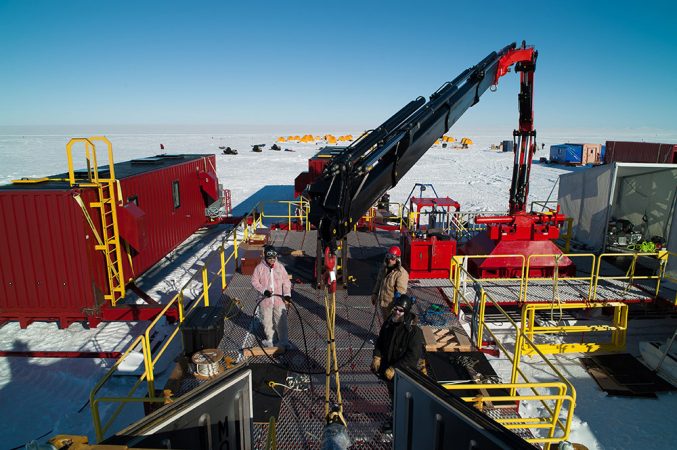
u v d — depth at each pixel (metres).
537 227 10.46
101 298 9.74
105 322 10.14
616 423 6.71
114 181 9.75
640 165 11.59
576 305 8.90
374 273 10.52
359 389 5.87
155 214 13.12
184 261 14.93
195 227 17.14
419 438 3.23
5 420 6.69
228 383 3.02
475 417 2.74
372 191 5.07
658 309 9.23
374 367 4.81
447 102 6.17
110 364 8.27
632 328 9.64
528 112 9.95
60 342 9.16
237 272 10.53
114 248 10.13
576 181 13.53
